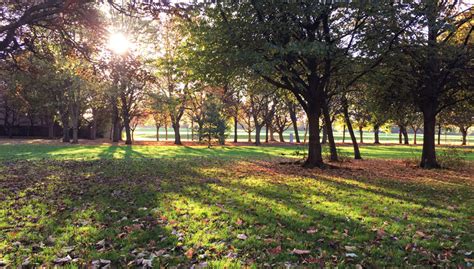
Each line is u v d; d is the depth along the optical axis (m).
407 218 6.61
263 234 5.34
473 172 15.72
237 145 40.94
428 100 17.38
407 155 28.09
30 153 22.61
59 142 41.16
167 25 23.95
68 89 36.31
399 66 15.24
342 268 4.11
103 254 4.45
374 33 12.92
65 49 13.96
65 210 6.84
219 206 7.18
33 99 42.81
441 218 6.73
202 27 13.84
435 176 13.96
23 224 5.83
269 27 12.48
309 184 10.72
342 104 22.19
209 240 5.04
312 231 5.51
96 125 56.12
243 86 18.41
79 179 11.11
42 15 10.59
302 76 17.62
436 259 4.47
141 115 44.78
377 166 18.28
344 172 14.55
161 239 5.07
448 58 14.37
